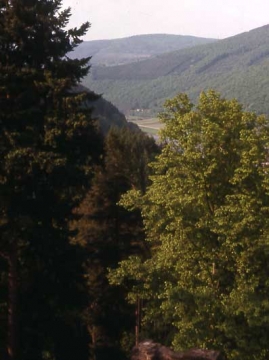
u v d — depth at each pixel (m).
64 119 24.23
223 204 26.48
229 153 26.73
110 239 38.53
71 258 26.41
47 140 23.98
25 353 26.75
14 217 23.70
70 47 26.03
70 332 28.00
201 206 26.38
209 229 25.16
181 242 26.05
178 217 25.23
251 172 25.45
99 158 26.00
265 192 25.78
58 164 23.16
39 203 24.91
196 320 23.48
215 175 26.59
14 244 25.34
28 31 24.83
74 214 26.66
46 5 25.33
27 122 24.48
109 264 38.16
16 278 25.94
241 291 23.80
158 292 26.48
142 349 11.12
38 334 26.88
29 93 24.41
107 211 38.66
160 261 26.36
